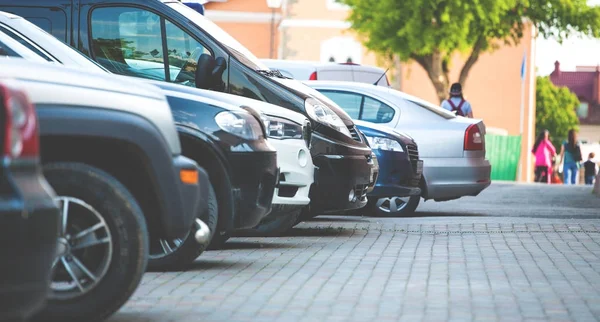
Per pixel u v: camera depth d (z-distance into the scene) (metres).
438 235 15.30
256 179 11.12
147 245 7.70
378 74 26.02
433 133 19.16
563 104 127.19
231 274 10.58
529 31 70.31
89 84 7.80
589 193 28.88
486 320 8.16
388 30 53.28
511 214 20.47
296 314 8.32
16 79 7.39
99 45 15.30
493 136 56.44
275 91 14.70
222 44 15.03
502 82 70.69
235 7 75.25
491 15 52.38
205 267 11.09
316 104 14.69
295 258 12.08
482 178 19.36
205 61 13.83
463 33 51.97
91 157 8.18
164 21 15.21
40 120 7.37
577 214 20.53
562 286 10.06
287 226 14.72
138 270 7.62
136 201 8.41
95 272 7.61
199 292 9.37
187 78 15.11
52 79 7.59
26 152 6.04
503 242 14.31
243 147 11.07
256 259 11.91
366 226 16.44
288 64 25.48
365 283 10.09
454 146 19.16
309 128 14.15
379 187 17.70
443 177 19.11
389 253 12.78
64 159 8.04
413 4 52.12
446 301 9.05
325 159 14.30
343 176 14.44
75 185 7.55
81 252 7.69
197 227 9.48
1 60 7.66
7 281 5.82
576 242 14.36
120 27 15.28
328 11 70.31
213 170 11.03
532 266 11.60
